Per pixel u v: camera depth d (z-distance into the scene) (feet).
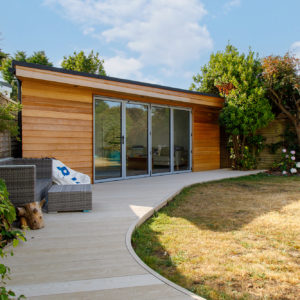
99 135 23.50
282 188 21.66
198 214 14.24
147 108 27.45
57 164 18.33
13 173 11.25
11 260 8.12
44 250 8.89
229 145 34.76
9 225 8.62
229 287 7.14
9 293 4.96
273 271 8.00
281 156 31.24
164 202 16.16
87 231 10.75
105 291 6.50
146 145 27.40
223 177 26.68
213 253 9.23
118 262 8.07
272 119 30.94
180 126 30.76
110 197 17.06
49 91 20.38
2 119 13.53
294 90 30.17
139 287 6.70
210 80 40.60
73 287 6.66
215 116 34.53
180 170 30.68
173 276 7.65
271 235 10.98
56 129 20.75
